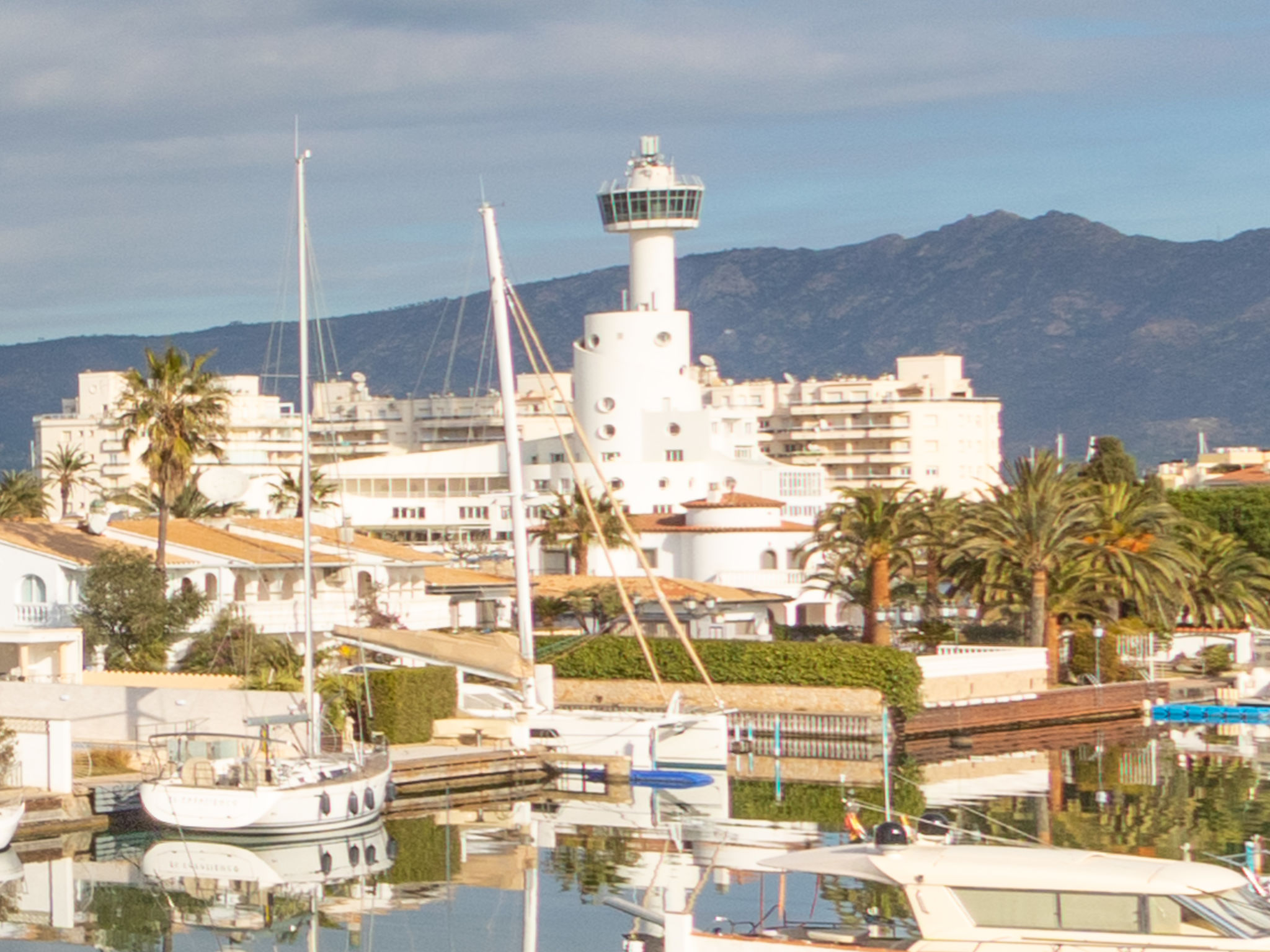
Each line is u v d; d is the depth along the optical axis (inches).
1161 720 6924.2
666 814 4537.4
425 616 7751.0
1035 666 7042.3
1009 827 4197.8
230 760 4185.5
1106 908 2426.2
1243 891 2479.1
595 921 3277.6
